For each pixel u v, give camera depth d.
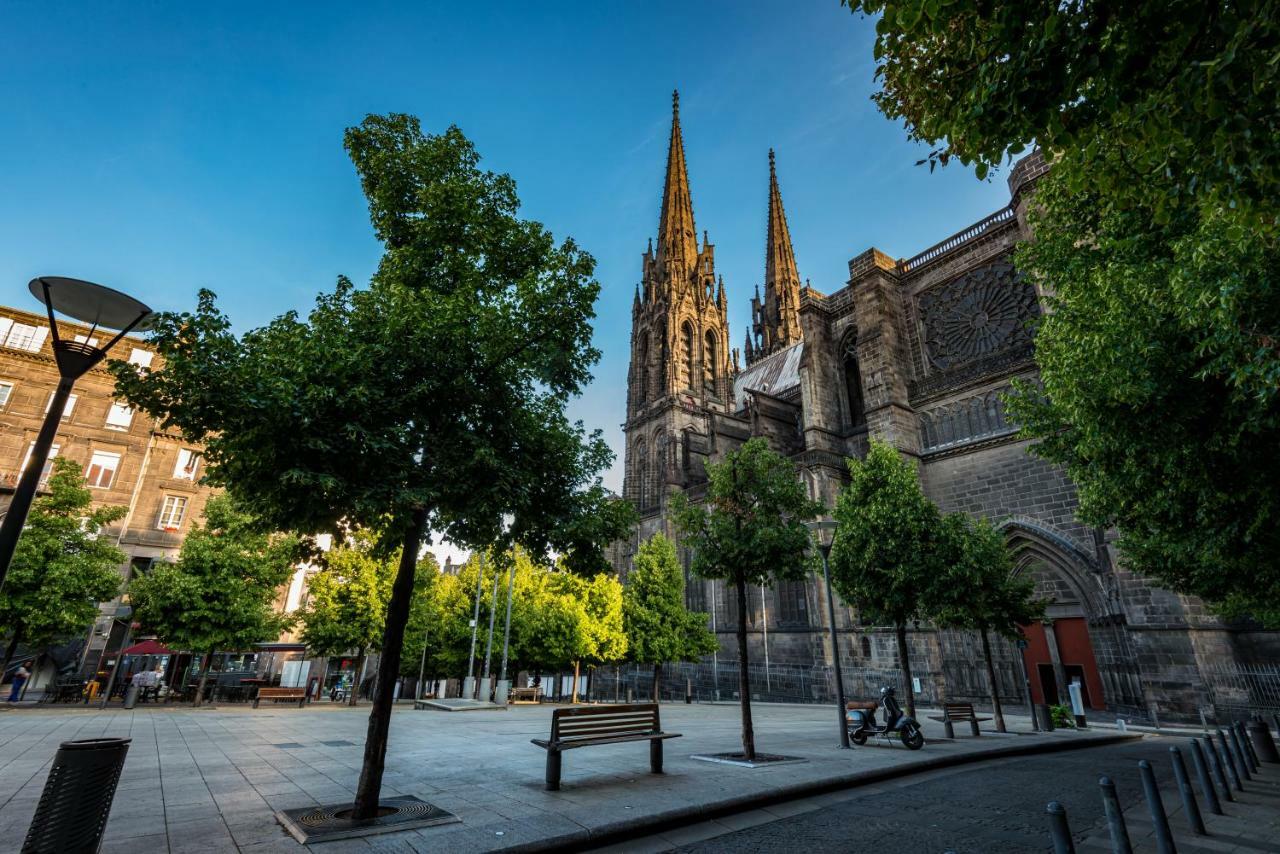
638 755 12.91
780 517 15.02
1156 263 9.23
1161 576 15.22
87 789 5.08
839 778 10.51
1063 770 12.96
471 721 19.94
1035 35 5.04
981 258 39.34
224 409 6.82
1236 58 4.37
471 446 8.67
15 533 5.91
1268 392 7.09
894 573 18.89
